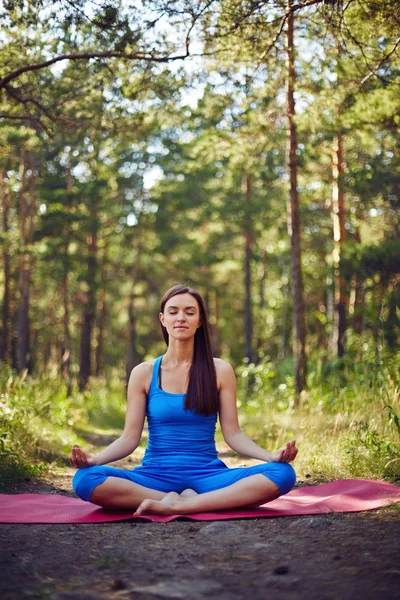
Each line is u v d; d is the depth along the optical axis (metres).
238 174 23.52
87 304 26.45
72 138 10.54
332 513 4.20
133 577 2.89
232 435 4.77
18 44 8.31
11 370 10.03
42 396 10.22
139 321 38.59
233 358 36.12
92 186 23.28
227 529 3.79
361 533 3.60
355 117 10.08
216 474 4.55
